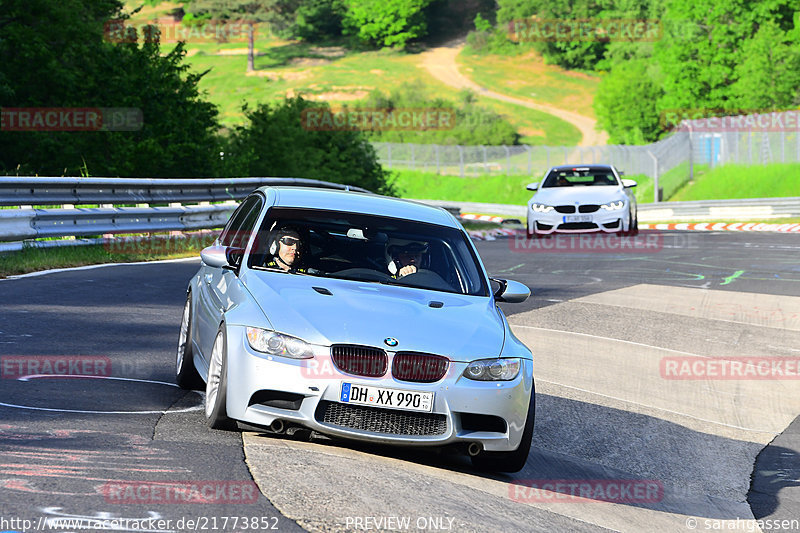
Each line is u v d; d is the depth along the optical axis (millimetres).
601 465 16219
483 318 14266
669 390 21531
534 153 191000
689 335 27719
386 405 12633
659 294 34750
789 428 19516
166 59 76188
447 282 15352
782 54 147875
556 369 22547
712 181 126625
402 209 16969
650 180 139000
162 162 70000
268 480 11109
